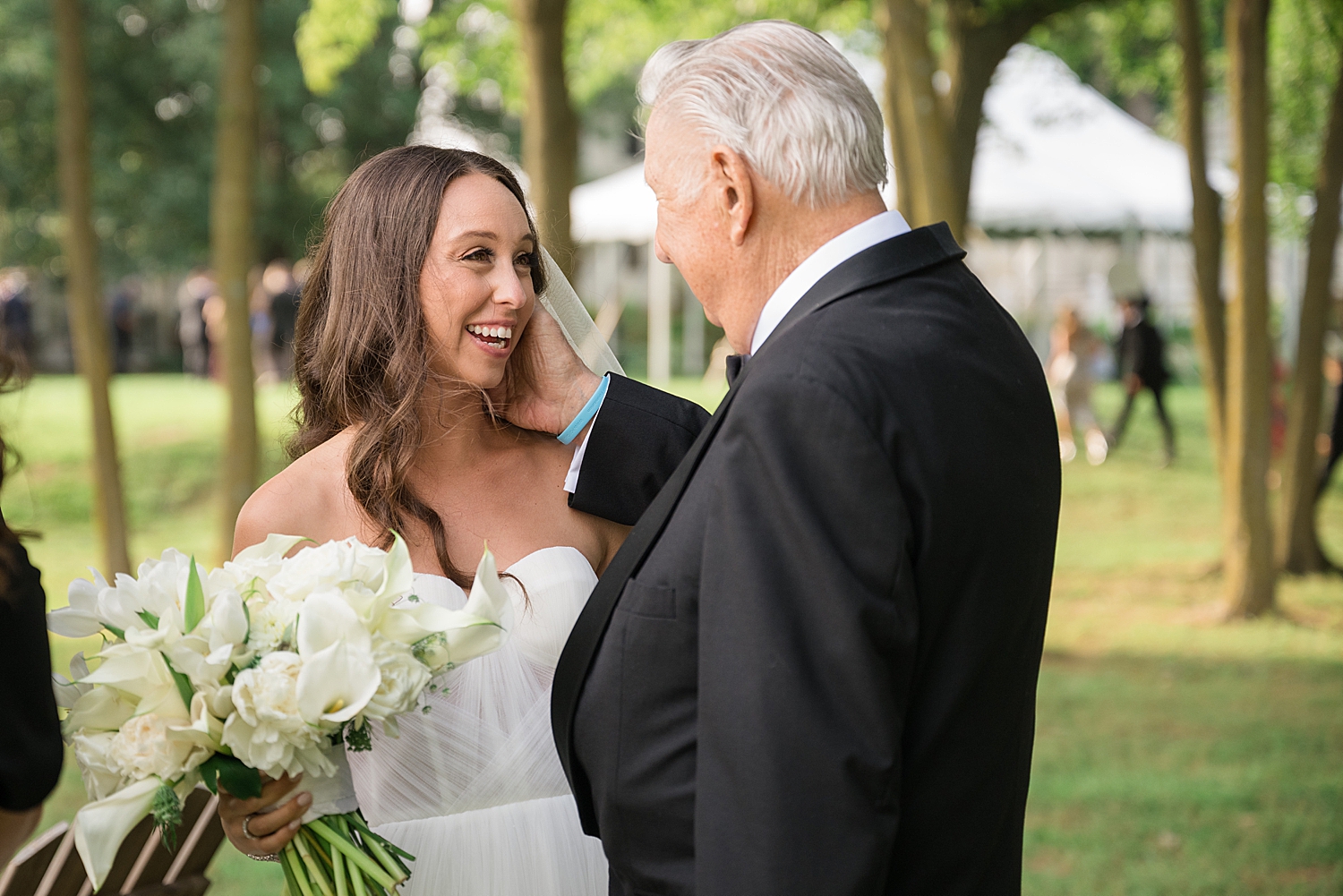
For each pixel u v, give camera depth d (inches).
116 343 839.7
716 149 56.1
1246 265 256.1
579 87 502.0
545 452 82.8
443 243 72.3
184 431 481.7
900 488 50.7
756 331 58.6
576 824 76.1
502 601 60.6
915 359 52.5
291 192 844.0
